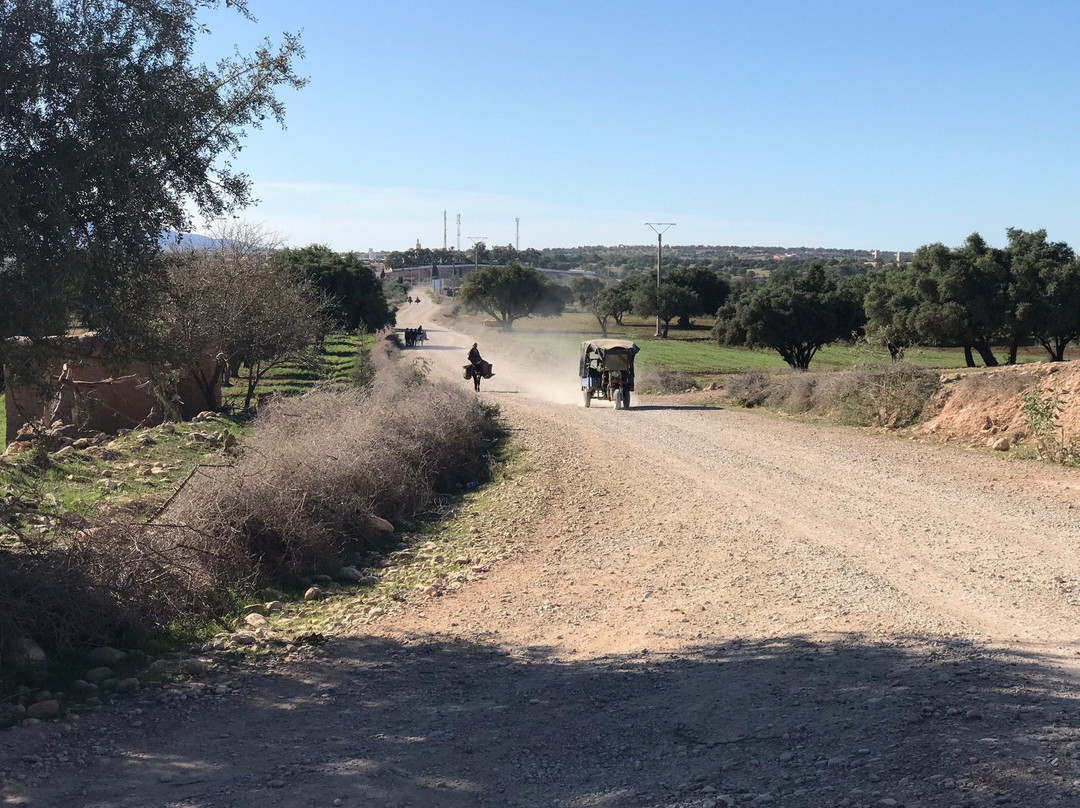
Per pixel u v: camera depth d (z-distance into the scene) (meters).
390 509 14.66
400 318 132.75
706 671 7.10
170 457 17.69
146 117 7.39
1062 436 17.97
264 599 10.18
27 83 6.84
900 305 41.84
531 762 5.50
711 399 35.41
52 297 6.72
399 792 5.05
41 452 9.59
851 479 16.61
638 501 15.56
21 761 5.50
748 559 11.14
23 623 7.43
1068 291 38.34
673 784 4.94
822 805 4.40
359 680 7.41
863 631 7.82
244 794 5.05
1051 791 4.15
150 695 6.94
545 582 10.75
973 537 11.66
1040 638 7.31
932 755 4.81
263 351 27.91
